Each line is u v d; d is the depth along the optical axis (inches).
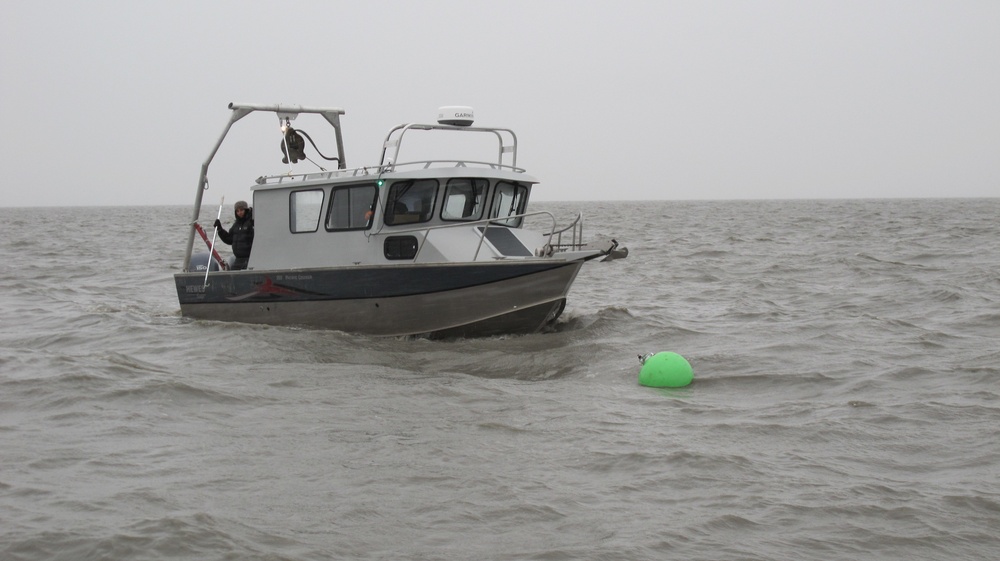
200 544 253.6
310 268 581.6
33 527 262.7
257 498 290.7
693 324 649.6
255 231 615.5
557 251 579.8
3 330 648.4
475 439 357.7
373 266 557.0
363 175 557.3
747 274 1029.2
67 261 1336.1
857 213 3437.5
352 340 559.8
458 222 573.6
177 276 655.8
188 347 546.9
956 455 341.1
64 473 311.6
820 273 1027.3
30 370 463.8
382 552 253.0
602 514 281.4
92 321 662.5
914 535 267.7
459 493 297.9
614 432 368.5
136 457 330.6
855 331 609.9
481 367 499.8
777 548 258.4
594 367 502.6
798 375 475.2
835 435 366.6
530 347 547.5
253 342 552.1
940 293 788.6
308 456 334.0
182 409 399.9
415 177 552.4
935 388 445.7
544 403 417.4
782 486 306.2
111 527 263.1
